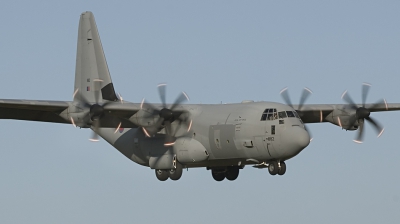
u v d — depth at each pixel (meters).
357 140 136.62
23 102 118.69
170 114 127.31
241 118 125.31
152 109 127.94
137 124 127.94
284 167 127.00
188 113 131.62
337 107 137.62
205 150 129.00
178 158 131.00
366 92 136.25
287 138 119.88
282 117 122.12
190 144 129.75
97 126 123.75
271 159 124.62
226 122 126.75
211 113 130.25
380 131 136.12
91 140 126.00
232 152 126.62
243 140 124.25
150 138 135.00
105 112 125.06
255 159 125.81
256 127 123.06
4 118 126.50
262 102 127.56
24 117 127.00
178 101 129.75
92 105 123.06
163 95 130.00
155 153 133.50
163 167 131.75
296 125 121.31
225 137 126.12
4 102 116.88
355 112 135.38
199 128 130.00
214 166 135.25
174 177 132.00
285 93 135.25
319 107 136.88
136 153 137.50
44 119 128.38
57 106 121.88
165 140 132.88
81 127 124.25
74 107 123.19
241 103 130.50
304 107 135.88
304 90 135.12
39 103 119.88
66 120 124.94
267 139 122.00
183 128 131.75
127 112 126.62
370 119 136.62
